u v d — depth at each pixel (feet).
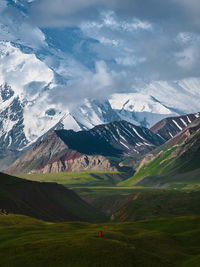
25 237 268.62
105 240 246.88
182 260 244.83
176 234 301.84
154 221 349.41
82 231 291.58
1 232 297.53
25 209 541.75
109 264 211.20
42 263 209.67
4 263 210.79
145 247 259.39
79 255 219.00
